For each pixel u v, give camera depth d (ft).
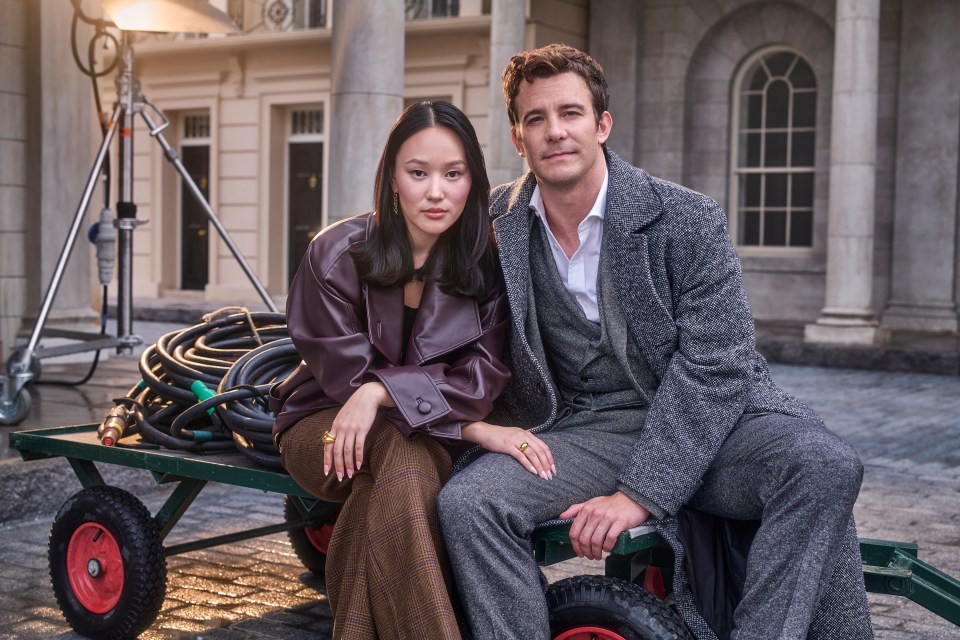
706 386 8.20
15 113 24.34
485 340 8.90
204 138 55.83
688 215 8.50
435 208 8.55
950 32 42.57
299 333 8.87
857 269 37.52
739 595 8.38
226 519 15.49
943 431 23.80
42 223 24.53
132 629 10.44
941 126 42.91
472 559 7.83
